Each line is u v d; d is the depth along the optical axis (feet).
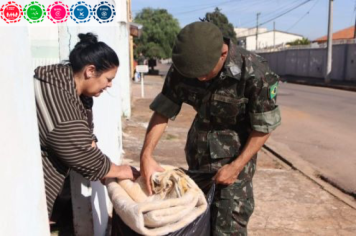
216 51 5.46
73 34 7.19
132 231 5.44
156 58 113.29
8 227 3.29
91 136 5.99
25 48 3.92
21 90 3.74
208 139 6.91
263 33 197.88
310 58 86.58
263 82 6.07
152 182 5.91
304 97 47.01
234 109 6.44
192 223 5.42
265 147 20.99
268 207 12.05
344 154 19.34
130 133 22.94
